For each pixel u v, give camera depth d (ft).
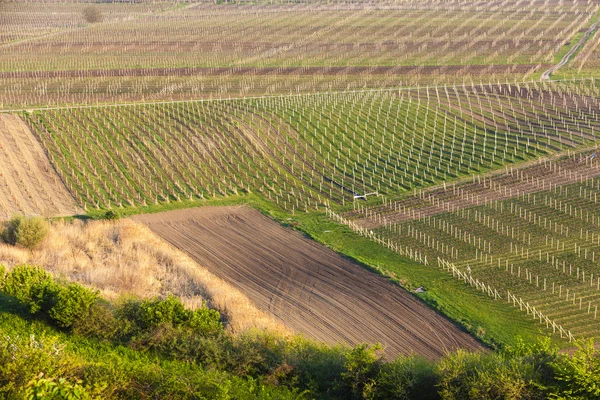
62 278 207.82
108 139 369.50
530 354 156.46
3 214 285.43
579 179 314.96
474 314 212.64
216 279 233.76
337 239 270.26
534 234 265.95
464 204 296.71
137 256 248.52
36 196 307.17
